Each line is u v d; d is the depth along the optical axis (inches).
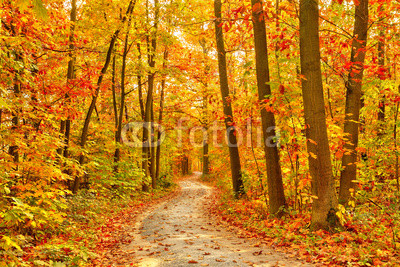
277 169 350.6
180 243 276.4
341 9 379.9
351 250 203.8
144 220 429.7
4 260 166.6
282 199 348.2
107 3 509.4
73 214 361.4
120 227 376.5
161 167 1030.4
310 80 262.4
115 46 607.2
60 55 396.8
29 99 293.4
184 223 394.0
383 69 291.9
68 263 208.5
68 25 345.7
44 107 295.1
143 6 623.2
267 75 346.3
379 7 350.6
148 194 732.0
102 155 612.4
